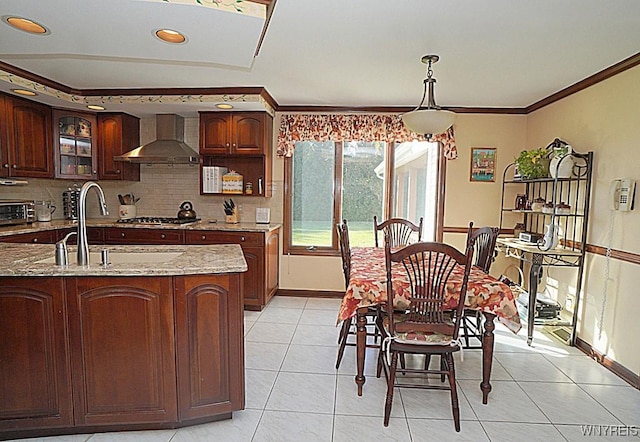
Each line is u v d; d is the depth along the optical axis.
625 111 2.91
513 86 3.63
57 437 2.07
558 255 3.30
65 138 4.30
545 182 4.00
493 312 2.34
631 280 2.81
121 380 2.07
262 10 1.85
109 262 2.36
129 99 3.97
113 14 1.80
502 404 2.47
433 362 3.07
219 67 3.18
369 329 3.80
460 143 4.55
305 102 4.43
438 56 2.88
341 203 4.78
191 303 2.08
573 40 2.54
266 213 4.68
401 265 2.84
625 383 2.77
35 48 2.26
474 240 2.86
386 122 4.52
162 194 4.88
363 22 2.32
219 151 4.38
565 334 3.71
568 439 2.13
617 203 2.90
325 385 2.68
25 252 2.44
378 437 2.13
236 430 2.16
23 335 1.99
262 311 4.22
